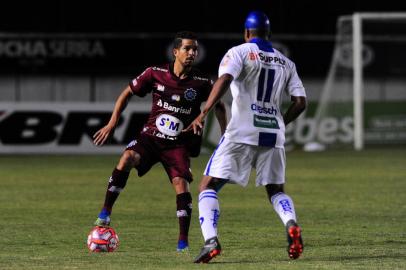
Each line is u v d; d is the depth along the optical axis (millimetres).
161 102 24891
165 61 77375
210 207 21406
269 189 22312
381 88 80312
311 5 82312
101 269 21031
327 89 76688
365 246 26312
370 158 66688
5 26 78500
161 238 28500
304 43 78812
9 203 39281
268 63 21734
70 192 44062
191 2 80688
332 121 76562
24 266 21734
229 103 72375
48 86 75438
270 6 81750
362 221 33375
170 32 80500
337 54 77000
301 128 75562
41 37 75062
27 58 74812
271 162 21953
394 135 78938
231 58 21266
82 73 75938
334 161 64000
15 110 70125
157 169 58344
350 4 82750
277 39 78750
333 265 21641
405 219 34000
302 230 30594
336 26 82562
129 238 28500
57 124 70438
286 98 73062
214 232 21156
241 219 33906
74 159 66125
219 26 81125
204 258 21250
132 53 76750
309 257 23469
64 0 79125
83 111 70750
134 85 24891
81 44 75812
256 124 21547
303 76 78875
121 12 79938
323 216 34969
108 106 71000
